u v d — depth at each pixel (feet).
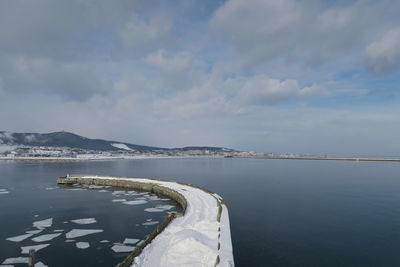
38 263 70.95
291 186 216.95
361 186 215.92
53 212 127.75
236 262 72.79
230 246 65.26
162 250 61.57
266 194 176.14
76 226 104.01
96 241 87.04
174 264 54.34
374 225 106.11
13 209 134.62
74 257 74.64
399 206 138.72
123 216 119.24
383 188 203.62
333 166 527.81
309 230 99.55
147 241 65.62
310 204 144.05
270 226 104.53
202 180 265.34
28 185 229.45
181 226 81.41
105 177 240.32
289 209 132.36
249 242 87.20
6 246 83.05
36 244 84.64
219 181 255.70
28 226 104.42
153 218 115.65
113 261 72.23
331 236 93.25
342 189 198.29
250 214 122.52
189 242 61.98
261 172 367.04
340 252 79.77
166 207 137.80
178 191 156.46
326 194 175.73
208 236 72.18
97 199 163.02
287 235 94.02
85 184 232.53
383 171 380.17
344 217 117.70
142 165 574.97
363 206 139.64
